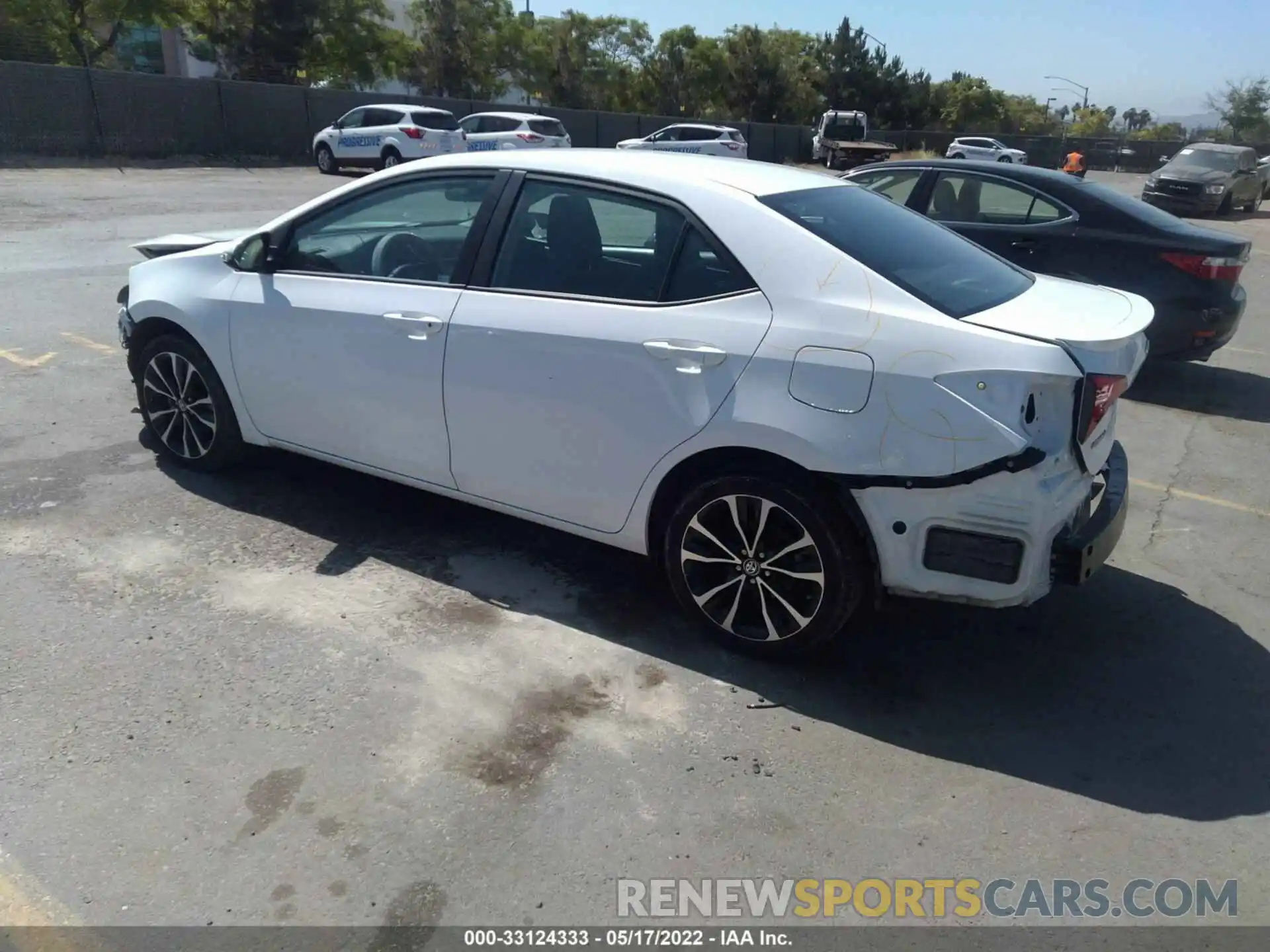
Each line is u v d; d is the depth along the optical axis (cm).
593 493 376
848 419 319
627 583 419
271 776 292
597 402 362
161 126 2784
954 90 6856
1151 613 420
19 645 350
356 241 433
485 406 389
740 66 6141
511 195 393
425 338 398
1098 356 313
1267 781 312
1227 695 359
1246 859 278
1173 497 562
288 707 324
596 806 287
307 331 433
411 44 4859
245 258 467
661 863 268
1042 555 314
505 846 270
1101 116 8156
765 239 345
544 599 403
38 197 1681
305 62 4175
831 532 333
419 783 293
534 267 384
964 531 314
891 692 352
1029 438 305
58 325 779
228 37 4009
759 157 5175
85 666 340
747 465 344
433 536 455
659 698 340
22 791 281
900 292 328
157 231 1331
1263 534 511
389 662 353
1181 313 746
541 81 5888
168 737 307
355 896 252
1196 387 821
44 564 408
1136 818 293
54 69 2511
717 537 359
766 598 356
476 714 326
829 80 6209
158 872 256
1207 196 2538
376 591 402
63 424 564
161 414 507
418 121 2719
